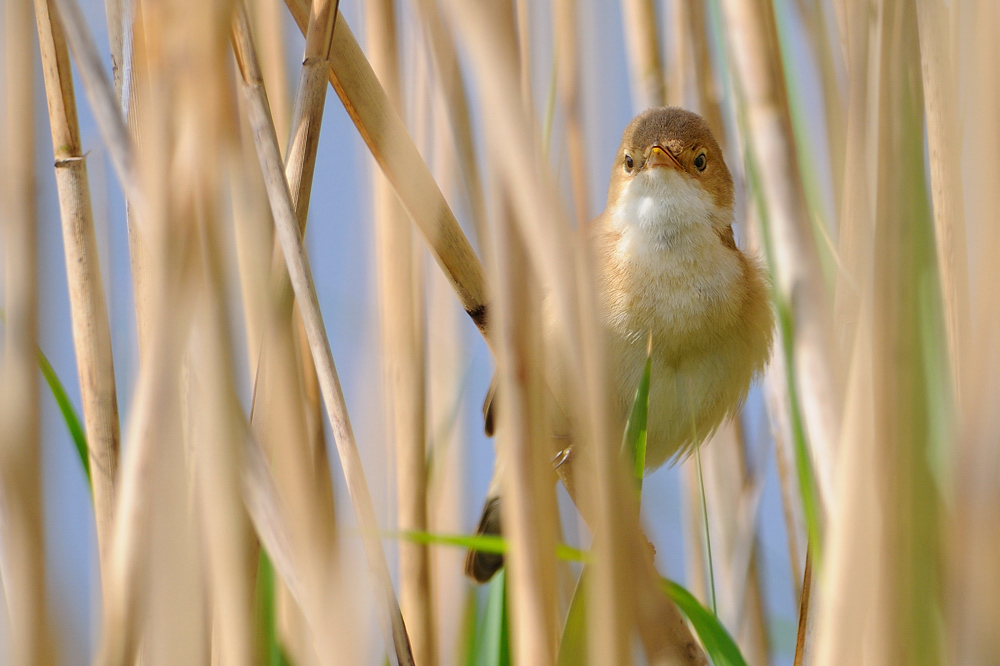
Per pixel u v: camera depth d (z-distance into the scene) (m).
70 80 2.72
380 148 2.71
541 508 2.54
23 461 2.72
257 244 2.70
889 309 2.52
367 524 2.71
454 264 2.71
